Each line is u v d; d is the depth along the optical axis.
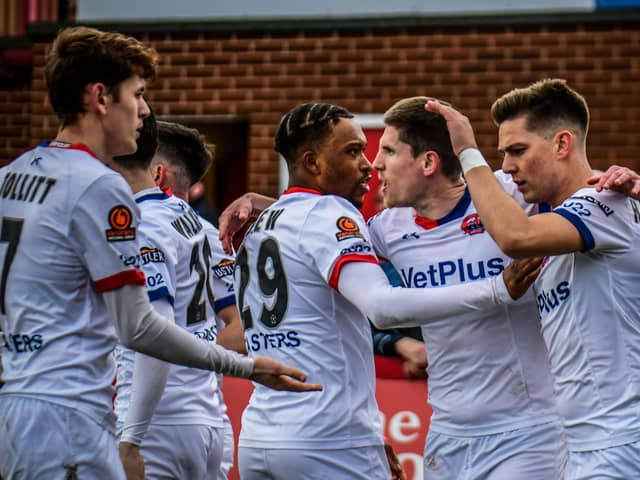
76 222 10.23
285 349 11.94
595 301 11.63
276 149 12.80
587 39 28.77
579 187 12.26
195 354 10.53
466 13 29.11
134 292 10.27
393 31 29.53
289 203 12.30
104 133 10.77
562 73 28.83
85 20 31.28
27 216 10.39
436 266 13.43
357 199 12.54
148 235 12.84
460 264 13.30
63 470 10.10
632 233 11.61
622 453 11.41
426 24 29.25
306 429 11.66
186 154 15.10
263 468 11.93
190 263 13.64
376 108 29.55
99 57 10.59
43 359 10.23
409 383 17.14
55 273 10.25
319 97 29.88
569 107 12.24
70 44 10.62
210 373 14.06
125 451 11.97
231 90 30.31
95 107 10.62
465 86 29.17
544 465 12.87
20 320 10.31
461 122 11.98
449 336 13.25
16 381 10.30
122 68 10.70
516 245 11.11
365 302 11.25
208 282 14.11
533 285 12.73
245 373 10.84
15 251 10.41
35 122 30.98
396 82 29.50
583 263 11.70
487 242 13.21
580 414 11.83
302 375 11.05
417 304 11.08
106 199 10.27
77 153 10.50
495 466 12.99
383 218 14.03
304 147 12.35
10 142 32.06
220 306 15.13
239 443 12.36
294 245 11.88
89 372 10.36
